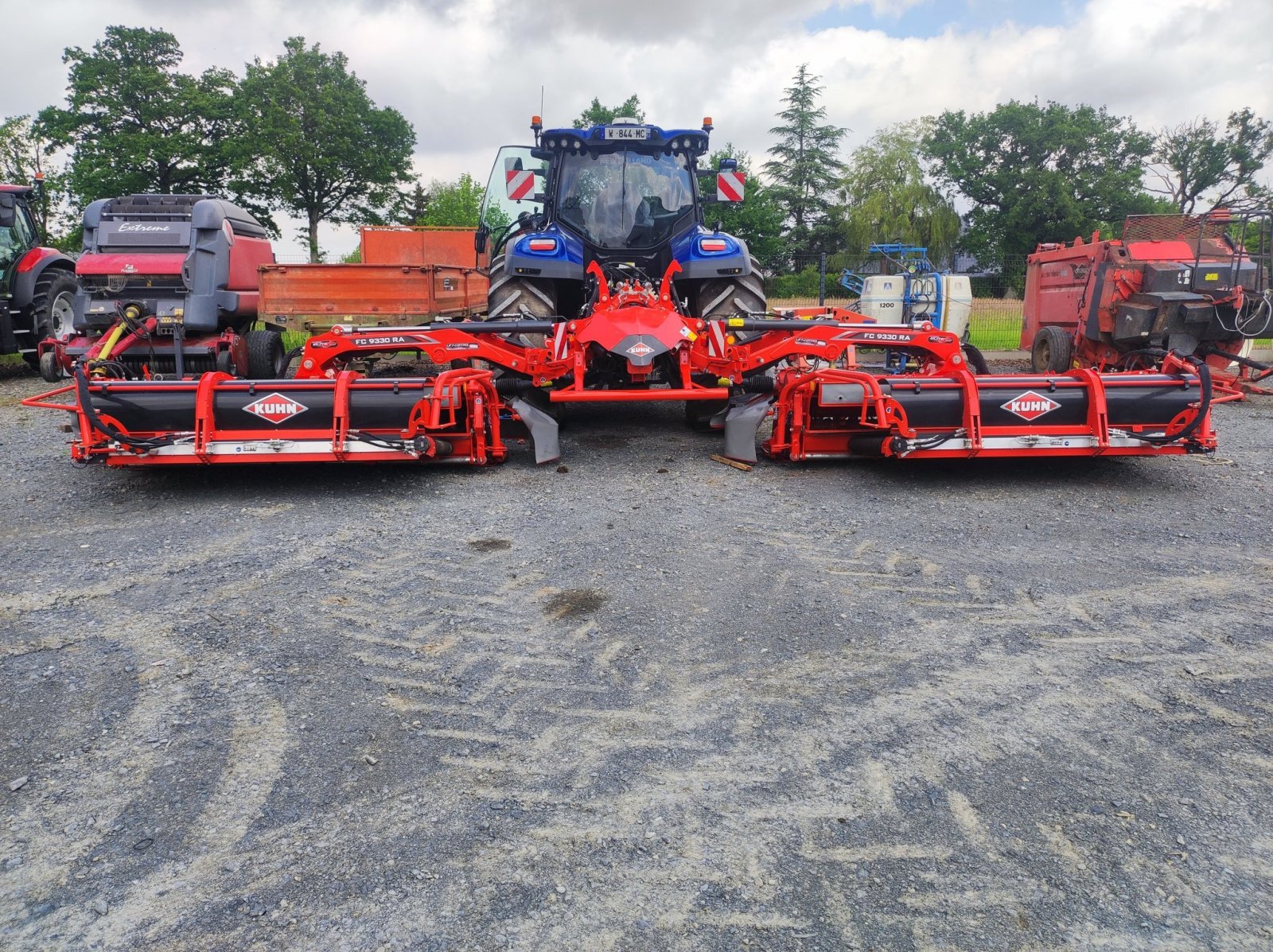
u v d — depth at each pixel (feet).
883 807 7.73
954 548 14.46
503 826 7.53
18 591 12.68
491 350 21.06
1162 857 7.08
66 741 8.81
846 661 10.44
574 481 19.10
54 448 22.91
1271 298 30.27
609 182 27.14
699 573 13.35
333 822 7.60
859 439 19.69
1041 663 10.36
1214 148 171.94
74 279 43.37
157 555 14.23
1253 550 14.26
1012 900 6.64
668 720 9.20
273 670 10.27
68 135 115.85
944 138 171.94
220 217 31.96
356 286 30.99
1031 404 17.98
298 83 124.88
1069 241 159.94
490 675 10.18
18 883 6.88
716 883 6.84
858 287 68.54
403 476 19.56
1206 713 9.18
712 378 24.76
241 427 17.78
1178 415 18.06
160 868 7.05
